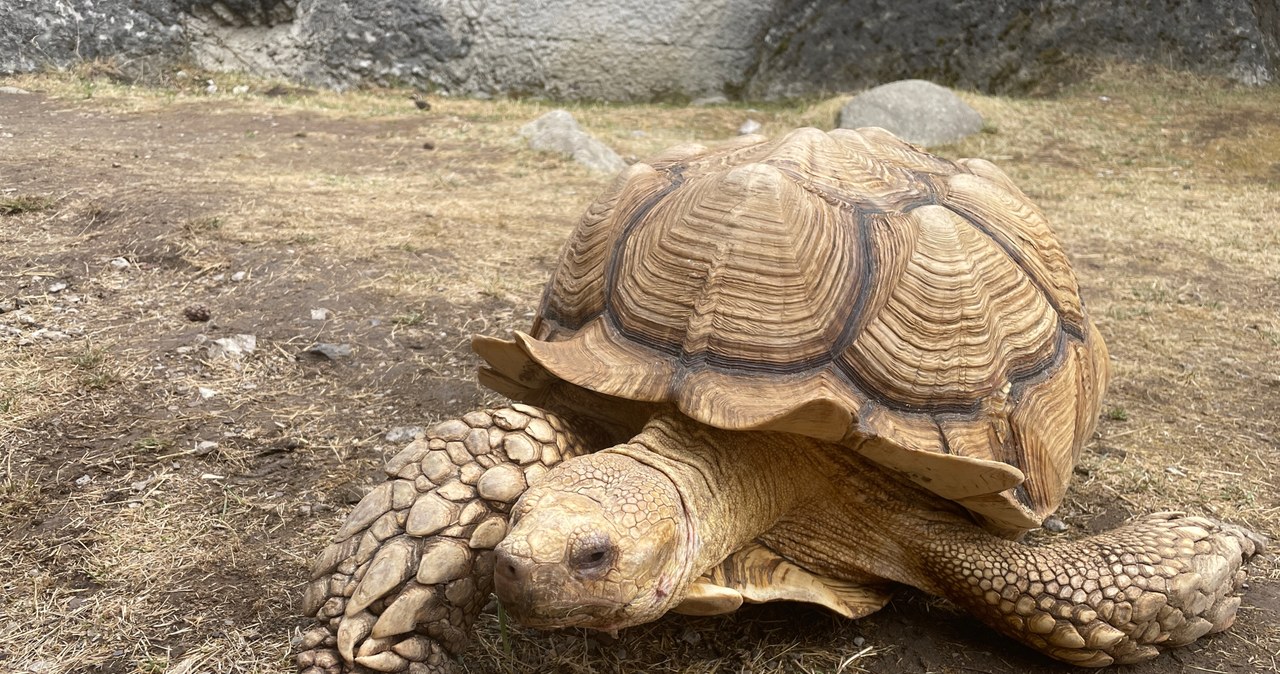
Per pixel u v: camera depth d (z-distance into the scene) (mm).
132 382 3039
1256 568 2510
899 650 2129
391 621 1704
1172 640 2121
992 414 2033
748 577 1896
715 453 1874
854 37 10312
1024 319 2203
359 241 4539
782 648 2086
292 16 10117
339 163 6531
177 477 2553
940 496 2031
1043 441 2139
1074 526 2680
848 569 2070
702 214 2031
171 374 3121
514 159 6898
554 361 1965
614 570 1611
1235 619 2285
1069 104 9359
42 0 9227
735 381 1878
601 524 1610
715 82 10500
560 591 1574
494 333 3652
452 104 9469
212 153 6543
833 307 1965
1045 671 2096
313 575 1799
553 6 10266
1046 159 7945
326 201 5262
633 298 2031
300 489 2559
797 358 1918
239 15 9969
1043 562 2029
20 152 5988
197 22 9859
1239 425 3314
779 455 1945
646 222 2150
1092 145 8242
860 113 8438
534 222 5211
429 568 1718
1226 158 7895
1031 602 2002
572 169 6699
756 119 9602
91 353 3178
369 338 3521
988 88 10203
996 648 2164
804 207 2031
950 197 2348
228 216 4707
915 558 2076
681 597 1765
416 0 10133
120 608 2061
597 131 8500
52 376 3016
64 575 2156
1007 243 2320
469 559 1754
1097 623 1995
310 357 3357
